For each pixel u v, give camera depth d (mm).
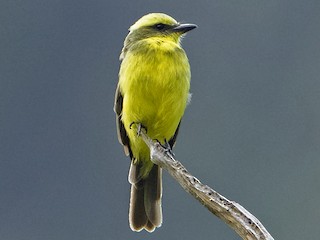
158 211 11578
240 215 8695
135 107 11195
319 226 25000
